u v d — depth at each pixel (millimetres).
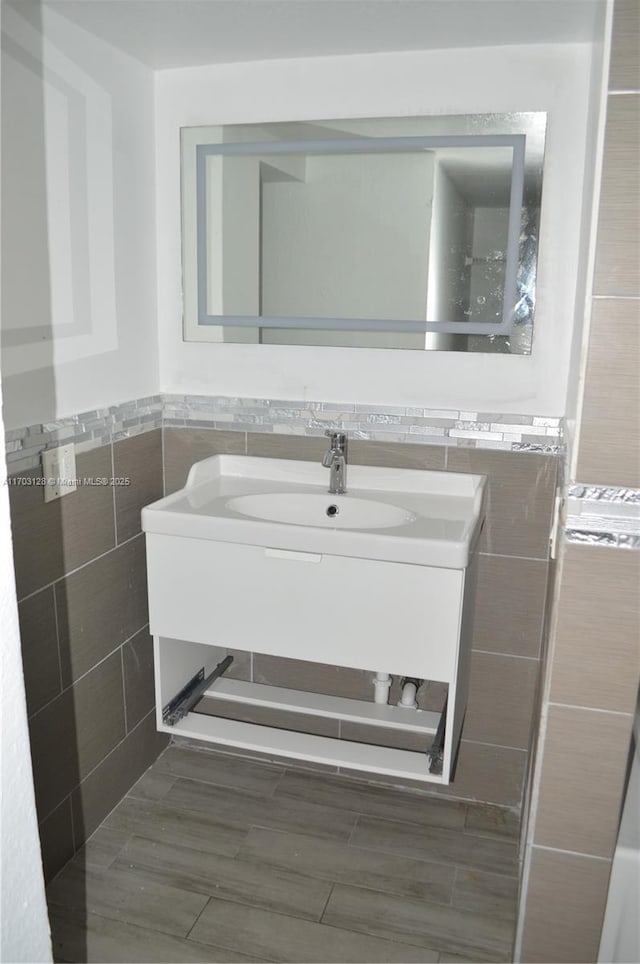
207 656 2352
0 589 533
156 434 2312
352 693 2338
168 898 1924
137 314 2180
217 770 2418
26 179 1702
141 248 2176
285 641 1918
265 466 2262
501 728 2240
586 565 1406
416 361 2119
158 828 2158
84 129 1887
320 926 1854
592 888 1542
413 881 2002
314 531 1804
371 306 2123
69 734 1978
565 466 1646
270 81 2082
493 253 2010
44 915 604
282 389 2234
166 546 1949
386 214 2061
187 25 1821
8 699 545
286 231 2141
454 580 1755
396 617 1817
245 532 1857
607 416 1346
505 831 2191
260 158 2119
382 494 2146
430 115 1981
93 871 2000
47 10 1721
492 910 1914
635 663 1427
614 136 1248
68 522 1912
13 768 556
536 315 2020
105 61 1940
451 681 1821
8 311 1679
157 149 2199
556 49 1892
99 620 2076
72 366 1913
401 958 1772
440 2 1664
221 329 2246
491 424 2084
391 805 2289
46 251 1789
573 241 1958
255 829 2170
